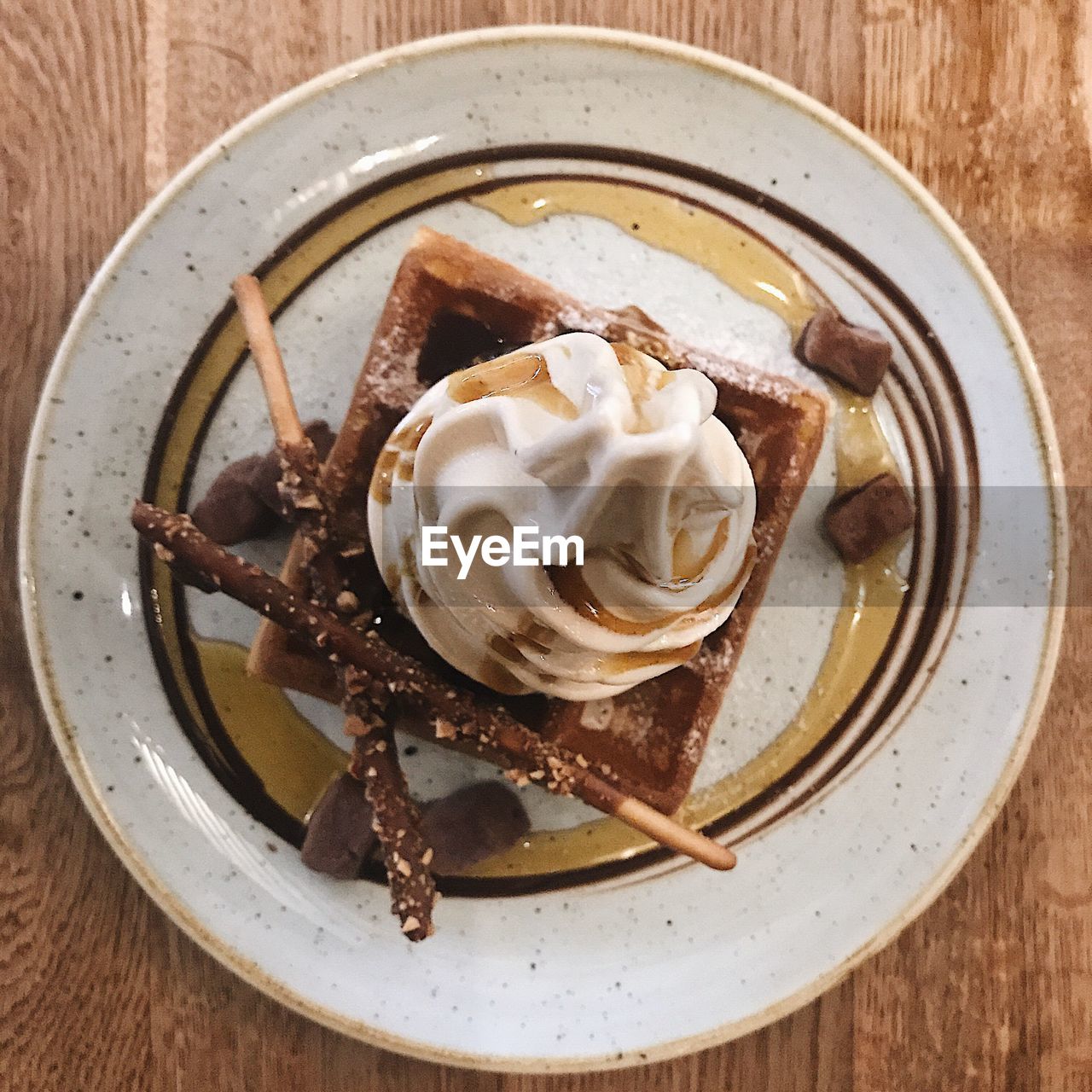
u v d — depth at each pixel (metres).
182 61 0.26
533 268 0.27
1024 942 0.28
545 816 0.26
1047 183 0.28
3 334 0.25
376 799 0.22
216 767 0.25
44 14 0.26
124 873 0.26
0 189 0.26
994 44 0.28
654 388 0.20
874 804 0.26
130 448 0.25
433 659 0.23
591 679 0.21
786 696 0.27
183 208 0.25
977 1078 0.27
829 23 0.27
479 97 0.26
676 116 0.26
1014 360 0.26
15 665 0.25
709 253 0.27
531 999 0.25
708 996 0.25
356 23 0.26
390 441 0.22
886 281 0.27
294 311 0.26
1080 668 0.28
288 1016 0.26
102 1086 0.26
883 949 0.27
